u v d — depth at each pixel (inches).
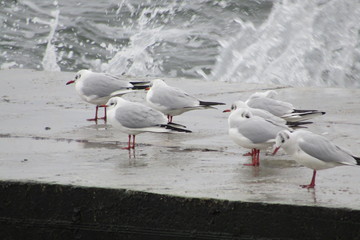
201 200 388.2
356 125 639.1
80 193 408.8
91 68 1116.5
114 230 406.9
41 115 677.3
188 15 1232.2
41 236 418.9
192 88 836.6
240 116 490.6
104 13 1277.1
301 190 410.9
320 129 621.3
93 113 697.0
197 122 655.1
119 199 403.2
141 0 1301.7
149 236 400.5
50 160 489.4
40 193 414.9
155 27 1211.9
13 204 419.8
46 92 812.0
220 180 435.2
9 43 1195.3
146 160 496.1
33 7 1325.0
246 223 383.6
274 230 380.5
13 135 580.7
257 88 840.3
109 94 645.3
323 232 374.6
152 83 647.1
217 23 1200.2
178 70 1073.5
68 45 1184.8
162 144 555.5
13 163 476.4
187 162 491.2
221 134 598.5
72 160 490.6
